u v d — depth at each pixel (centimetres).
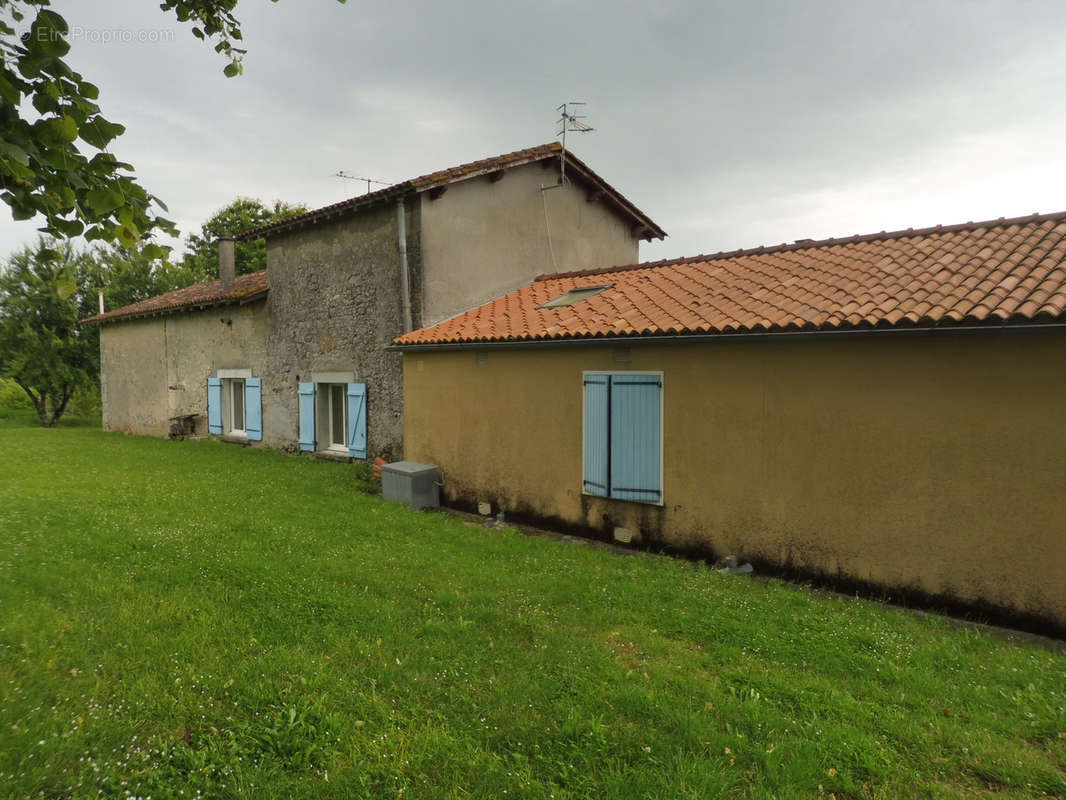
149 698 356
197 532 712
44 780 285
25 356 2550
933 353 534
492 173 1235
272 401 1517
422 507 955
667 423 707
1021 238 657
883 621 496
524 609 508
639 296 872
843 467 584
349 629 462
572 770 301
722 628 472
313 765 305
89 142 271
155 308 1875
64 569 573
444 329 1015
